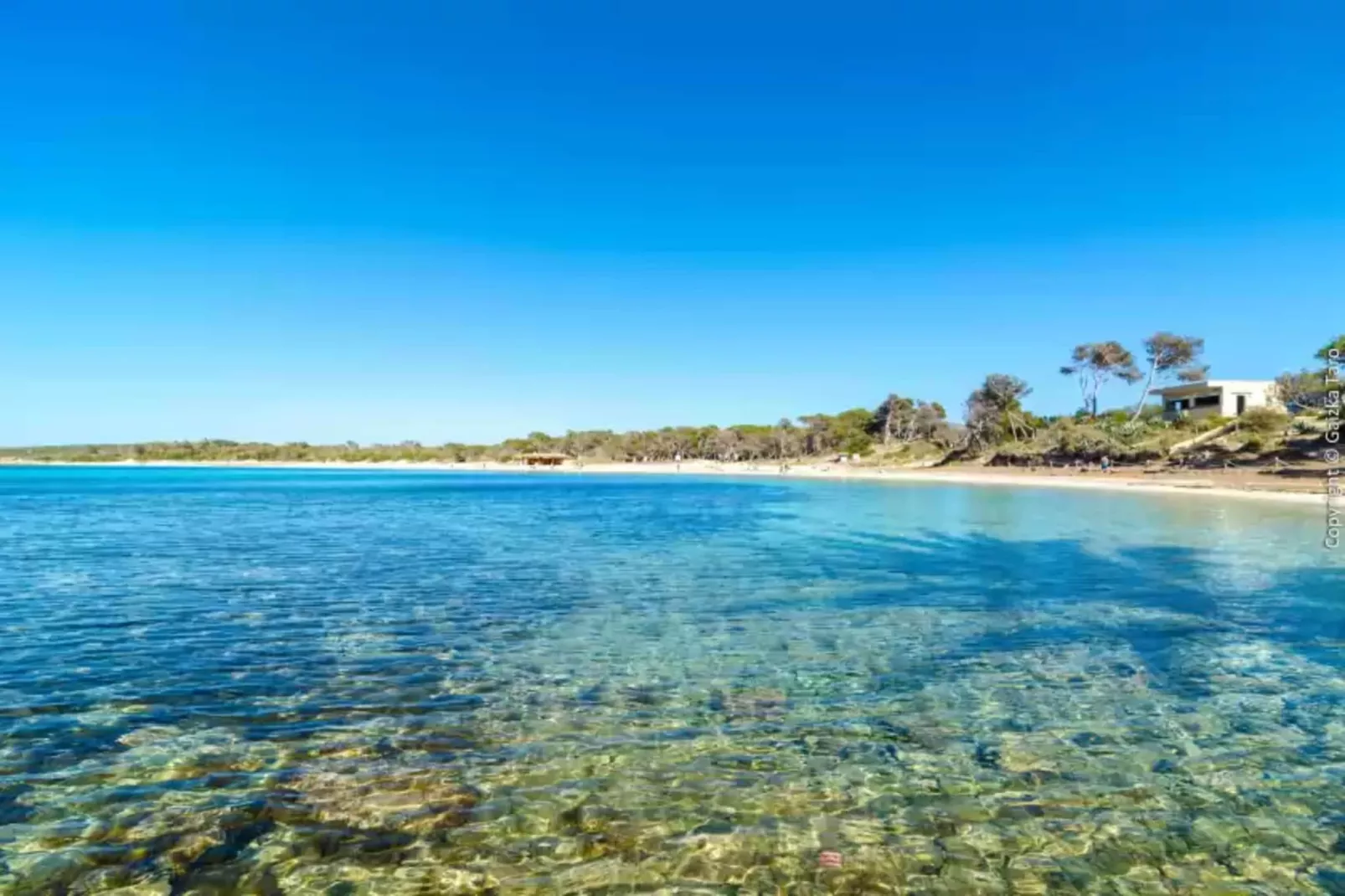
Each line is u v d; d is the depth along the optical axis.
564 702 10.12
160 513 44.66
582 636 13.70
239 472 166.50
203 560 23.89
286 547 27.64
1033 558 23.59
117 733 8.89
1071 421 101.06
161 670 11.48
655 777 7.81
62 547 27.48
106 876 5.99
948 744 8.62
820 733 9.00
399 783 7.63
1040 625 14.48
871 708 9.84
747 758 8.29
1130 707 9.80
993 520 36.44
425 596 17.66
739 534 31.75
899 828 6.80
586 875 6.09
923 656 12.32
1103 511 40.72
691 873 6.13
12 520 39.38
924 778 7.77
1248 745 8.55
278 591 18.27
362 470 190.88
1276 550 24.59
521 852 6.43
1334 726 9.10
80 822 6.80
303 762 8.12
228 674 11.29
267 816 6.95
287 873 6.07
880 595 17.58
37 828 6.69
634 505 52.97
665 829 6.79
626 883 5.99
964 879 6.04
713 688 10.68
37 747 8.45
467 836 6.66
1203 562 22.20
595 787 7.57
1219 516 36.47
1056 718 9.41
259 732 8.98
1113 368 105.31
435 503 55.66
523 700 10.18
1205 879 6.04
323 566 22.58
